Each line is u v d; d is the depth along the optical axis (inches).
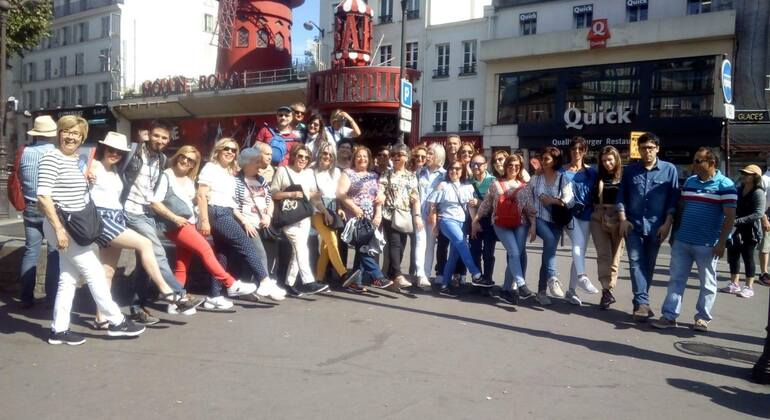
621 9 1114.7
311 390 181.9
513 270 297.3
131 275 304.5
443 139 1282.0
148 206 249.6
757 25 990.4
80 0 1946.4
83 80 1958.7
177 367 198.4
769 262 483.8
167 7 1956.2
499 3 1224.2
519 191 299.3
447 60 1290.6
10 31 808.3
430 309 285.1
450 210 313.7
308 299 297.1
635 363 217.6
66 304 217.8
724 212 252.1
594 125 1120.2
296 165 294.5
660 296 339.9
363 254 303.4
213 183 265.6
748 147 978.7
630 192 275.1
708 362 221.5
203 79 1555.1
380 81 952.9
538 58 1174.3
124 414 161.8
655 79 1067.3
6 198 601.0
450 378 195.8
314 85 1013.2
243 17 1512.1
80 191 209.6
